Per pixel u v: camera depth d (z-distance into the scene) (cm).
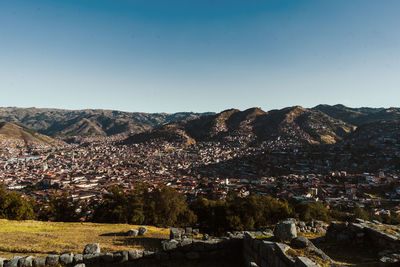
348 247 1527
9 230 2914
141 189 5191
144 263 1361
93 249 1477
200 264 1354
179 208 4506
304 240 1125
